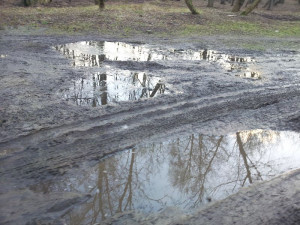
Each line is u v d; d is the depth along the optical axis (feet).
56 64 25.18
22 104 17.34
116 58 28.14
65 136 14.56
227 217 10.11
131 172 12.58
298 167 13.53
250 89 22.20
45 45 31.63
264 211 10.34
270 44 39.91
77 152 13.50
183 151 14.28
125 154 13.71
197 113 17.92
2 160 12.51
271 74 26.12
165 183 12.07
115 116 16.80
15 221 9.66
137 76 23.40
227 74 25.31
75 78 22.12
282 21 60.95
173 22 48.67
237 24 51.49
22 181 11.50
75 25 41.98
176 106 18.57
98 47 32.24
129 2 73.36
